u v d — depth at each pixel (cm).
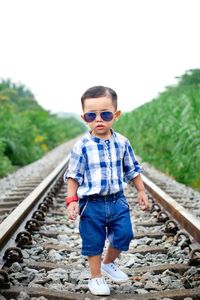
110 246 352
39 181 1012
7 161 1361
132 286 358
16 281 361
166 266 393
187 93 1094
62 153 2133
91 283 342
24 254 431
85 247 340
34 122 2716
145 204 350
